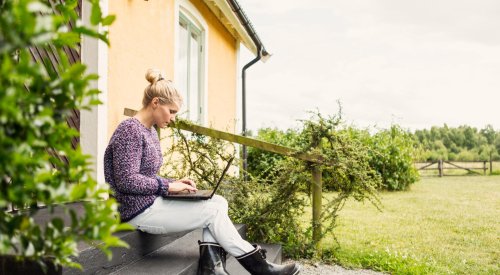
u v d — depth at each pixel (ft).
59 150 4.14
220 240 10.12
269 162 43.09
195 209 10.05
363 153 15.69
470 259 17.10
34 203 4.37
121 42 15.71
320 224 16.08
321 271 14.98
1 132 3.43
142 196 9.96
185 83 24.52
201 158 16.58
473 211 29.89
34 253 4.24
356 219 26.30
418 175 46.29
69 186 4.07
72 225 4.11
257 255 10.25
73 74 3.89
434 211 29.84
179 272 9.46
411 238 20.84
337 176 16.10
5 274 7.48
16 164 3.62
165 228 10.12
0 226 3.99
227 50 33.24
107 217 4.08
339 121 15.48
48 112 3.70
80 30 3.95
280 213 16.28
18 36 3.35
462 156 171.53
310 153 15.43
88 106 4.18
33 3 3.37
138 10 17.17
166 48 20.27
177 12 21.61
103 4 14.28
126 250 9.84
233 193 16.46
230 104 34.35
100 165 13.91
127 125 9.82
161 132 19.06
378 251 17.46
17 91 3.54
